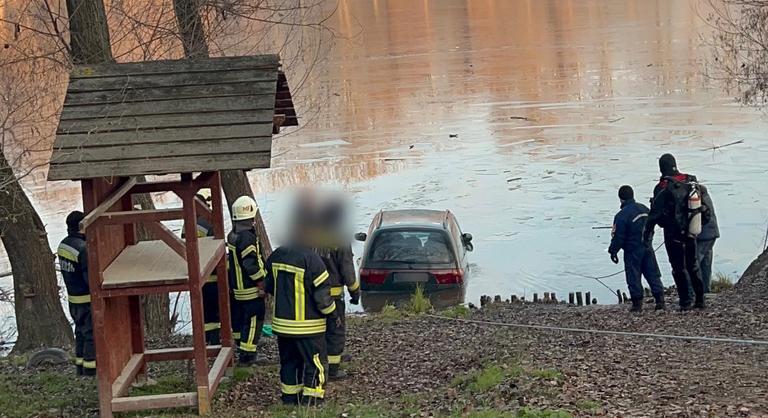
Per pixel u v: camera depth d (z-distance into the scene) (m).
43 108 11.97
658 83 42.47
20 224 11.87
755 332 10.26
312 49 17.34
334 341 8.95
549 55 57.12
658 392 7.27
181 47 13.33
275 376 9.00
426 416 7.02
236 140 7.20
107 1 13.34
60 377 9.42
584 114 36.84
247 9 13.47
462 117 38.34
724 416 6.37
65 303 16.16
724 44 21.23
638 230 12.34
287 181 27.03
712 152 28.09
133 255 8.02
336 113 40.16
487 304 14.65
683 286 12.05
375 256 15.70
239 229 9.19
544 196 24.34
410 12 98.69
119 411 7.47
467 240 18.06
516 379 7.80
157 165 7.09
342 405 7.86
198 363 7.50
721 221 21.05
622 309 12.91
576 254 19.17
